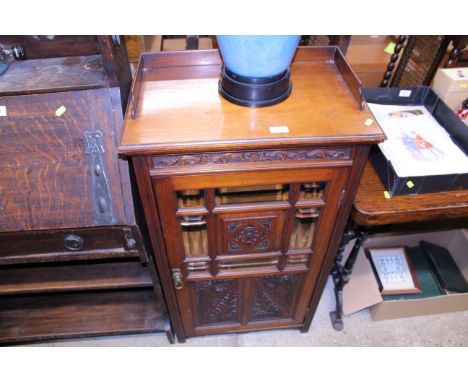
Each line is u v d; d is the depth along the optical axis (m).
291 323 1.34
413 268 1.47
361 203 0.94
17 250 0.88
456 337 1.39
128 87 0.91
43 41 0.85
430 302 1.34
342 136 0.69
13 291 1.04
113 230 0.85
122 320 1.27
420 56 1.27
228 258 0.98
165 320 1.25
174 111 0.76
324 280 1.11
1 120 0.81
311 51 0.91
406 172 0.93
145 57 0.87
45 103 0.81
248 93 0.76
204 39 1.65
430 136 1.06
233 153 0.72
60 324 1.25
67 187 0.83
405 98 1.19
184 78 0.86
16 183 0.82
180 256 0.96
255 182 0.78
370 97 1.18
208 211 0.84
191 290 1.10
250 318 1.29
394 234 1.54
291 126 0.72
